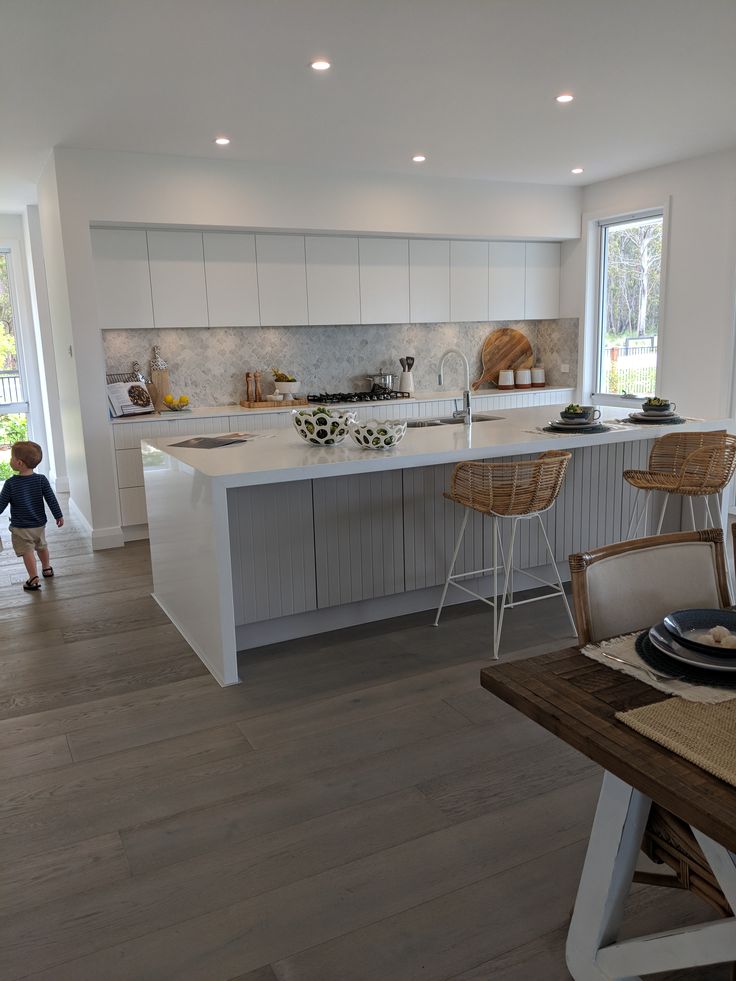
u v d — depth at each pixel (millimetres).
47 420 7480
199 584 3381
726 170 5562
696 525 4543
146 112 4266
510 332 7602
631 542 1847
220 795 2406
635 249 6660
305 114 4387
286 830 2221
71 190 5020
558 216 6906
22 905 1952
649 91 4156
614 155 5656
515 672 1493
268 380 6547
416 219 6234
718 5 3072
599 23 3223
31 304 7465
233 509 3307
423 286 6688
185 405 5914
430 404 6648
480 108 4375
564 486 4172
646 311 6621
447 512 3857
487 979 1687
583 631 1702
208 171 5391
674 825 1459
